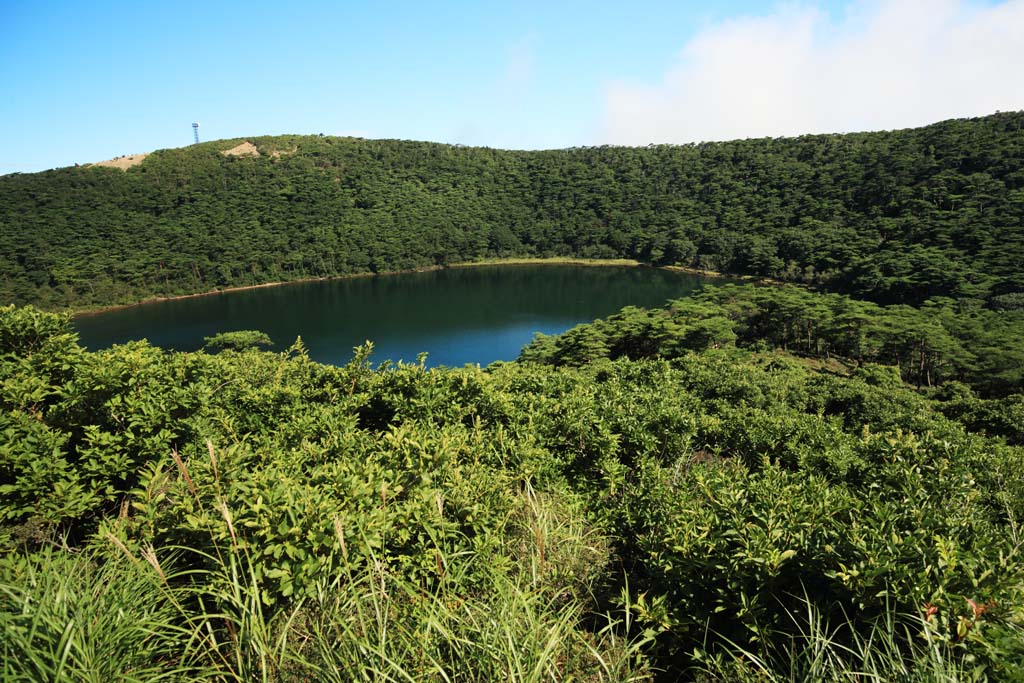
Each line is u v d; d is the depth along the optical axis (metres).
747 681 2.73
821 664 2.43
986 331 43.03
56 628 2.12
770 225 110.94
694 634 3.29
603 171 166.12
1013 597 2.64
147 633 2.38
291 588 2.83
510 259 141.75
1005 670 2.38
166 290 100.50
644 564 3.91
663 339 46.06
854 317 47.78
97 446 4.85
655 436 7.09
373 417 7.62
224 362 9.37
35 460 4.47
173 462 5.07
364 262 126.88
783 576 3.24
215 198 138.12
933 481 4.43
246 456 4.33
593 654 2.68
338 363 57.00
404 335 71.06
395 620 2.63
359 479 3.89
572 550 3.99
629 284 105.25
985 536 3.20
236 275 111.75
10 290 86.25
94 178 131.50
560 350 44.75
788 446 7.86
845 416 16.31
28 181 122.69
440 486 4.22
